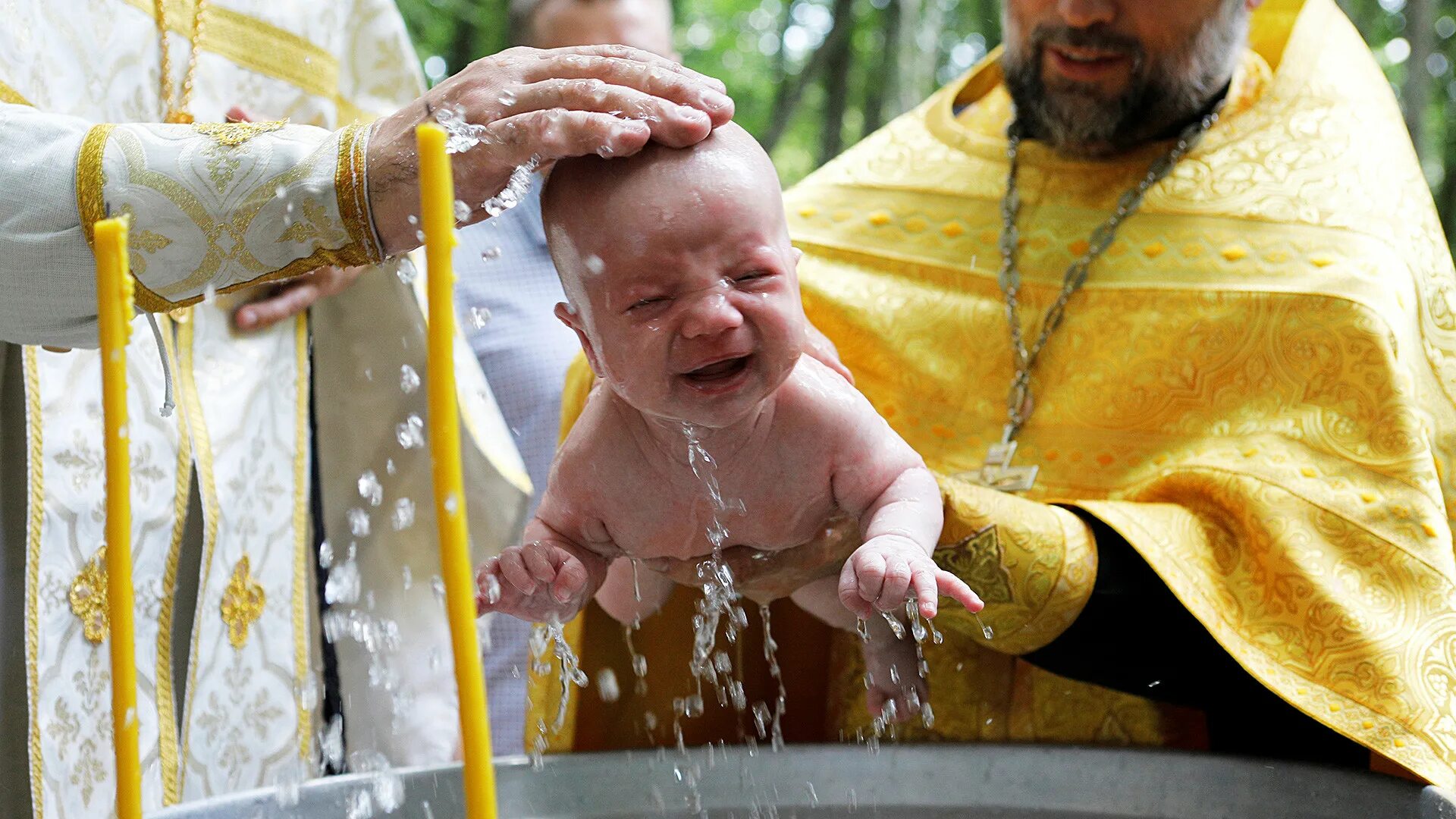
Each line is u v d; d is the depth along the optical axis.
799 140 15.89
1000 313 2.34
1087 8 2.24
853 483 1.72
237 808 1.75
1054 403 2.26
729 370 1.51
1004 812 1.95
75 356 2.08
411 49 2.73
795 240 2.50
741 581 1.84
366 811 1.85
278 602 2.45
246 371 2.40
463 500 1.12
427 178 1.10
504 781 1.96
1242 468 2.09
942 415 2.31
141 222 1.64
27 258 1.63
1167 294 2.25
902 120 2.66
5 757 1.97
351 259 1.67
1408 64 8.21
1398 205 2.29
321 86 2.54
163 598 2.21
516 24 3.62
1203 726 2.29
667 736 2.34
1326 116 2.38
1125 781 1.94
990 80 2.68
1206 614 1.94
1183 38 2.27
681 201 1.46
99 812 2.06
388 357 2.62
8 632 1.97
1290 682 1.92
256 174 1.64
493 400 2.83
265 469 2.43
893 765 2.01
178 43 2.32
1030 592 1.89
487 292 3.26
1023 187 2.43
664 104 1.50
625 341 1.49
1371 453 2.06
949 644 2.31
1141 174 2.38
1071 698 2.29
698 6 16.47
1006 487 2.21
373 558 2.66
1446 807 1.67
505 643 3.03
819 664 2.38
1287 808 1.83
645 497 1.74
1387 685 1.88
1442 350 2.24
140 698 2.15
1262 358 2.17
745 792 2.01
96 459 2.10
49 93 2.07
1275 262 2.22
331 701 2.65
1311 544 2.00
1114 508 2.03
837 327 2.39
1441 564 1.97
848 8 12.75
